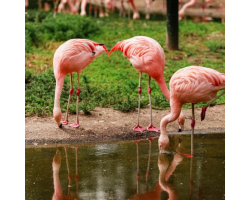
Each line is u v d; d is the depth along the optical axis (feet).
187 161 20.92
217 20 56.13
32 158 21.76
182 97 21.30
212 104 30.83
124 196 16.85
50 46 40.55
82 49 25.57
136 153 22.47
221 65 37.78
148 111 29.50
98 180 18.66
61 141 24.50
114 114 28.63
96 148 23.45
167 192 17.15
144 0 75.77
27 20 47.55
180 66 37.45
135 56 25.61
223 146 23.13
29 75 33.58
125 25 48.08
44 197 16.83
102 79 34.81
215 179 18.45
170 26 40.57
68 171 19.83
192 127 21.75
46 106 29.48
